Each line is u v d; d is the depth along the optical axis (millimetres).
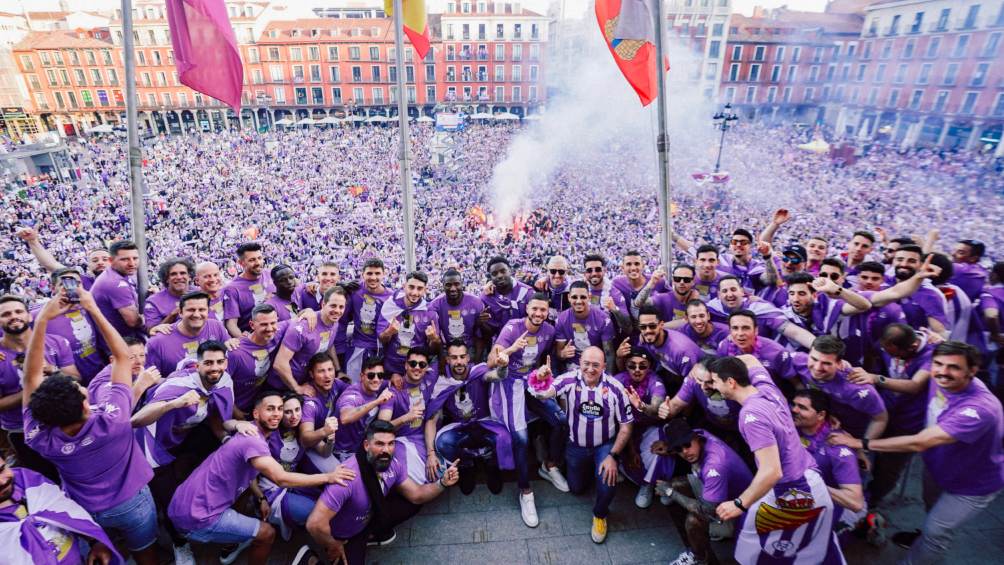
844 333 4660
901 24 45000
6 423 4066
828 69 54594
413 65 60656
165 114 62188
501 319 5953
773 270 5668
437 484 4219
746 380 3350
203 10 5102
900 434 3963
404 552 3904
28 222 29719
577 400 4211
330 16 67500
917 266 4844
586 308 4980
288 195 38875
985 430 3156
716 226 28656
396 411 4516
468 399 4766
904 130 45281
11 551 2816
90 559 3264
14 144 41531
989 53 37938
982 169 34875
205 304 4543
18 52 58219
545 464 4621
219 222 30422
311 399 4332
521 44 60000
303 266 22484
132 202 5078
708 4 54719
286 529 3906
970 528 3975
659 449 4055
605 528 4000
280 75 60438
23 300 4012
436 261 22234
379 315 5602
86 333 4816
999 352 4816
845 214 31281
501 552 3900
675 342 4562
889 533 3934
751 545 3406
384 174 45219
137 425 3584
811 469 3232
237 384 4711
